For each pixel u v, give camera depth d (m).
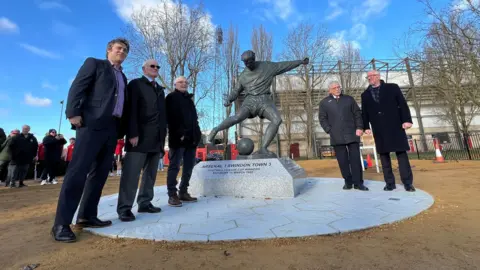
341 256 2.08
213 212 3.50
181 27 18.98
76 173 2.74
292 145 29.66
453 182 5.78
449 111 22.72
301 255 2.11
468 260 1.93
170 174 4.14
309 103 26.94
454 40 8.24
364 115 5.09
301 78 28.09
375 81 4.91
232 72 22.27
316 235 2.51
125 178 3.31
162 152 3.66
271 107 5.45
